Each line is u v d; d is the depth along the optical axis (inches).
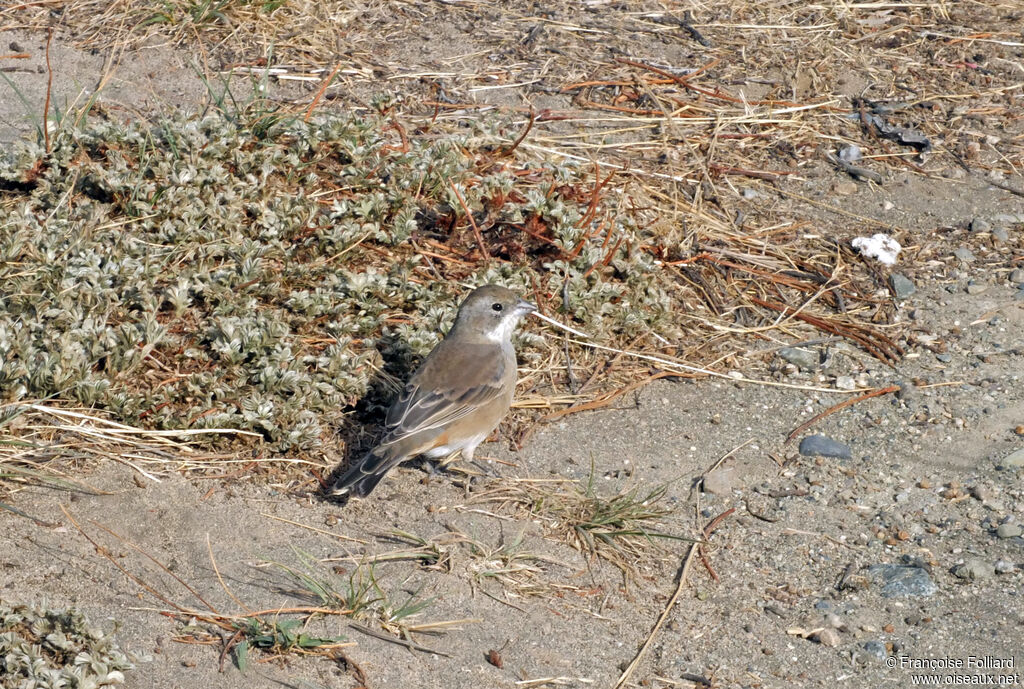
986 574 285.6
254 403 297.9
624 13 526.6
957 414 343.3
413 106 447.5
